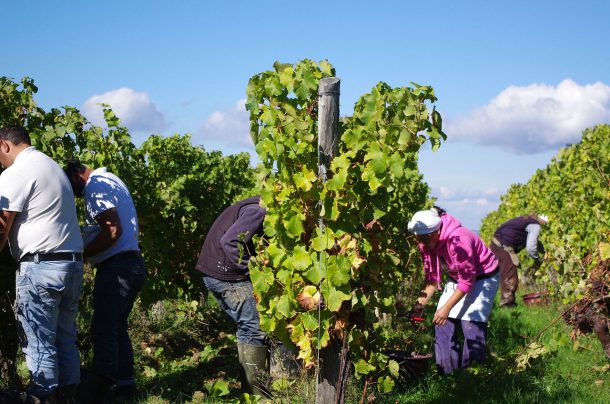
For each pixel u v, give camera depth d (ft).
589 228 26.89
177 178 28.12
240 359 16.53
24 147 14.08
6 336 15.75
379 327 13.98
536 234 32.37
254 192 31.68
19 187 13.32
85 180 16.11
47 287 13.57
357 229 12.96
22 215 13.51
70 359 14.42
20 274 13.65
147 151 30.68
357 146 12.25
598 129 32.04
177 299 28.50
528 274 42.16
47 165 13.87
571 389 16.88
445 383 17.31
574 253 27.55
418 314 18.03
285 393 15.47
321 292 12.27
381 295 13.15
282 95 12.69
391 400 15.60
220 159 35.65
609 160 27.89
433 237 17.03
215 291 16.71
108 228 15.52
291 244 12.71
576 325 19.29
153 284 24.18
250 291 16.28
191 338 24.48
